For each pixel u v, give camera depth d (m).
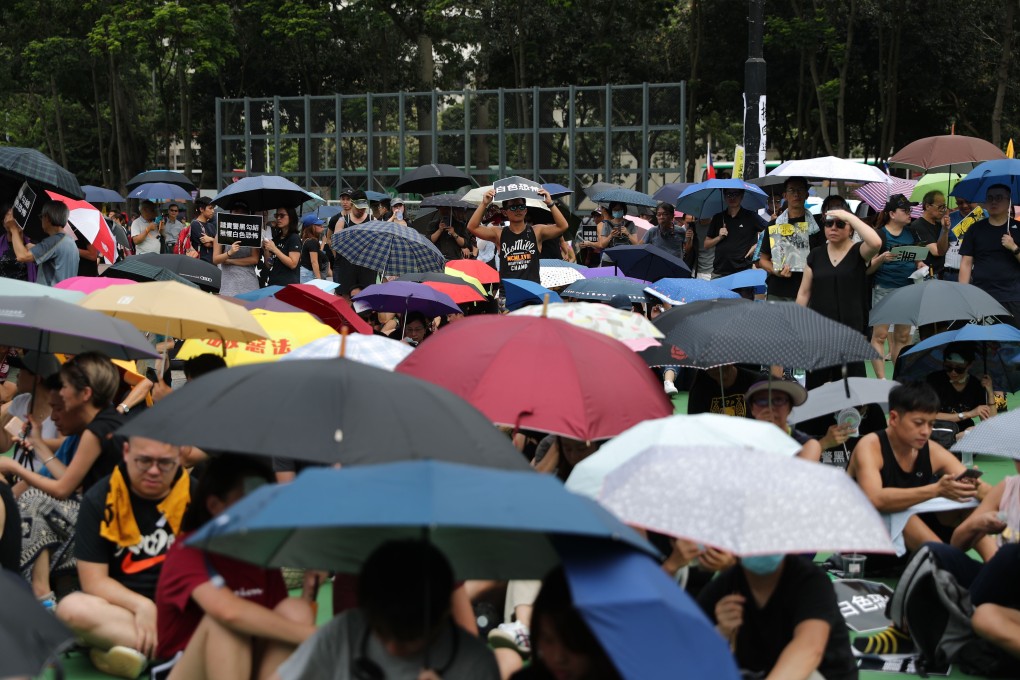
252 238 18.42
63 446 8.98
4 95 62.22
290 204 20.36
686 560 6.20
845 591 8.16
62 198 17.70
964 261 16.44
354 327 12.09
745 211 19.36
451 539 5.18
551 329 7.69
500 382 7.36
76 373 8.23
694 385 10.12
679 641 4.25
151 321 10.02
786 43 49.09
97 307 9.34
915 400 8.50
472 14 53.47
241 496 6.00
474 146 38.56
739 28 55.47
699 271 22.16
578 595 4.28
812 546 4.89
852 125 61.31
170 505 7.38
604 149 36.97
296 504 4.27
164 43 56.84
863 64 55.84
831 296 13.91
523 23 51.28
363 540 5.27
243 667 5.77
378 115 39.38
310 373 5.91
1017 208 18.09
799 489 5.10
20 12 54.19
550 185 28.72
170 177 35.75
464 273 17.30
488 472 4.55
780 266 15.30
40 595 8.03
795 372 14.95
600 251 23.55
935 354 13.02
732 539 4.90
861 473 8.73
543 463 8.51
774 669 5.60
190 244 24.77
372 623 4.65
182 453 8.70
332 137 39.72
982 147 23.06
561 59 53.88
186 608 5.98
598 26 52.34
